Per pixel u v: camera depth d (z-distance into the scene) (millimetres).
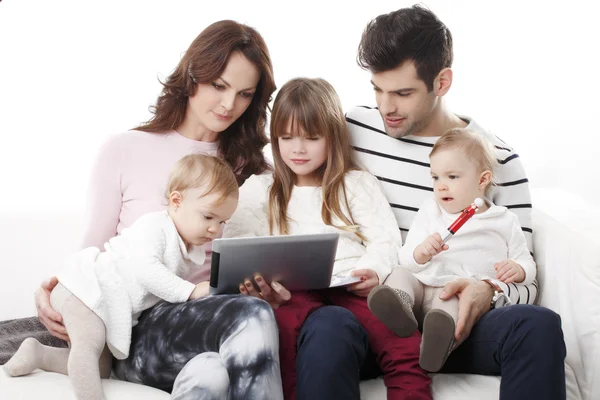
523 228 2094
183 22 2824
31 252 2469
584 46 3059
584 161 3072
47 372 1741
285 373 1761
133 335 1821
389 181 2174
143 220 1873
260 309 1649
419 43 2008
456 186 1977
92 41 2744
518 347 1679
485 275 1977
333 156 2111
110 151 2105
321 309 1749
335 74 3010
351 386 1650
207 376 1579
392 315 1733
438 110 2162
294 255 1741
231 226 2102
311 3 2977
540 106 3094
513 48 3092
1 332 2051
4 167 2646
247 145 2230
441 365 1695
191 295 1804
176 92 2133
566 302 1944
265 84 2158
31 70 2689
